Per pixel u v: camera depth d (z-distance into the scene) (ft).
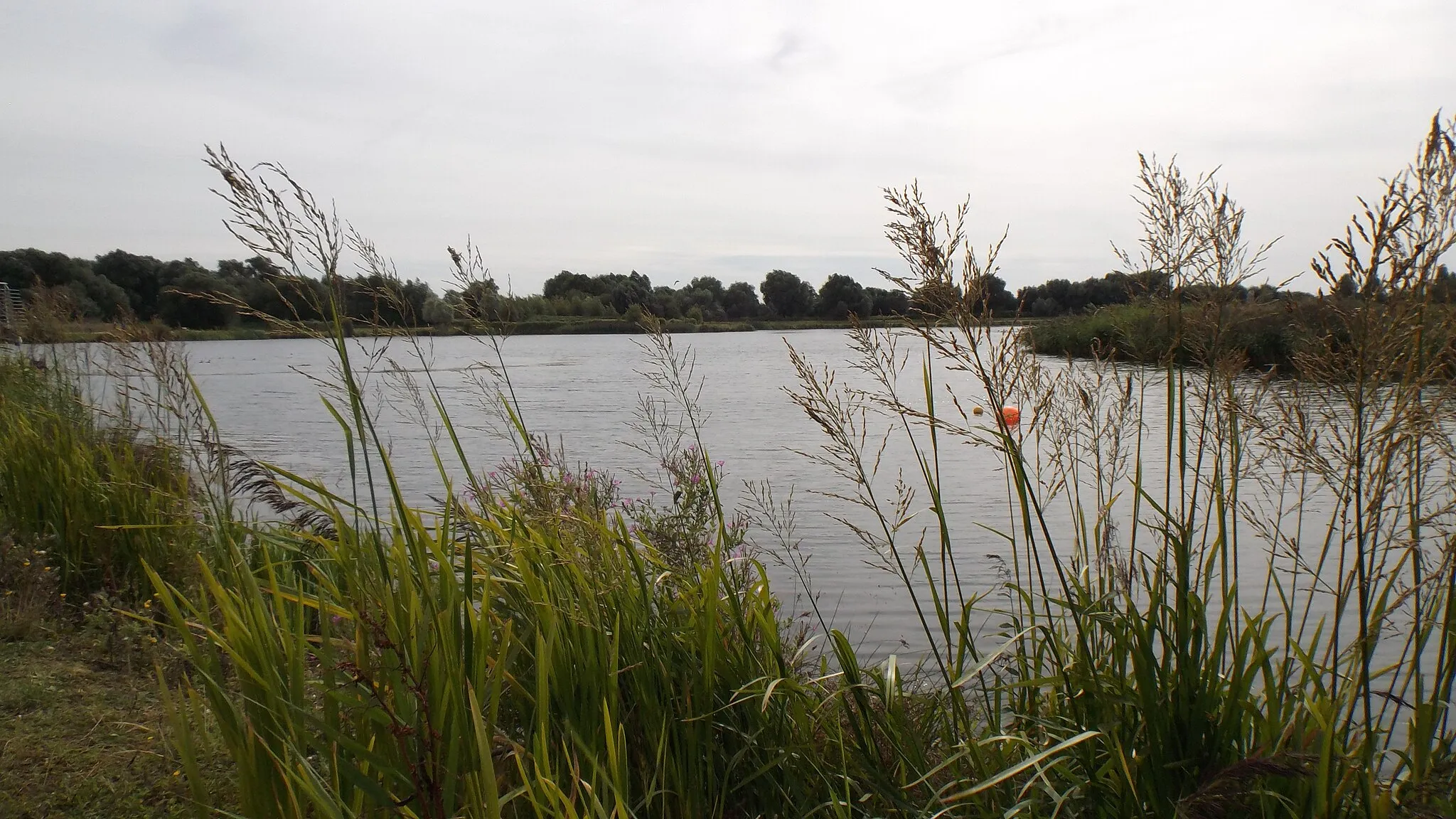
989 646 19.85
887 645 20.30
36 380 32.01
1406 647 7.97
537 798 7.69
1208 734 8.16
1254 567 20.85
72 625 16.39
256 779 7.25
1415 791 7.20
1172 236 8.82
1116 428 10.04
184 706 11.52
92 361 28.66
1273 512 22.11
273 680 7.39
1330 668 8.32
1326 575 19.31
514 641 8.75
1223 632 8.17
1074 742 7.72
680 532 11.86
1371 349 7.41
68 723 12.38
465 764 7.45
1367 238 7.45
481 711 7.51
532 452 10.61
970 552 29.19
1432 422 7.22
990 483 42.83
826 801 9.17
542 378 141.38
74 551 18.28
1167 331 8.96
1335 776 7.43
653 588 10.16
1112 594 9.40
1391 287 7.39
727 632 9.96
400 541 8.39
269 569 8.19
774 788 9.39
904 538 31.60
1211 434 9.65
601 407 90.89
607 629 9.34
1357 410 7.58
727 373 144.66
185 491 14.56
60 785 10.69
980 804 8.46
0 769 11.07
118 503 18.30
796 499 38.63
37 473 20.04
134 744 11.80
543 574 9.38
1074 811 8.57
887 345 8.84
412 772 7.25
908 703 10.47
